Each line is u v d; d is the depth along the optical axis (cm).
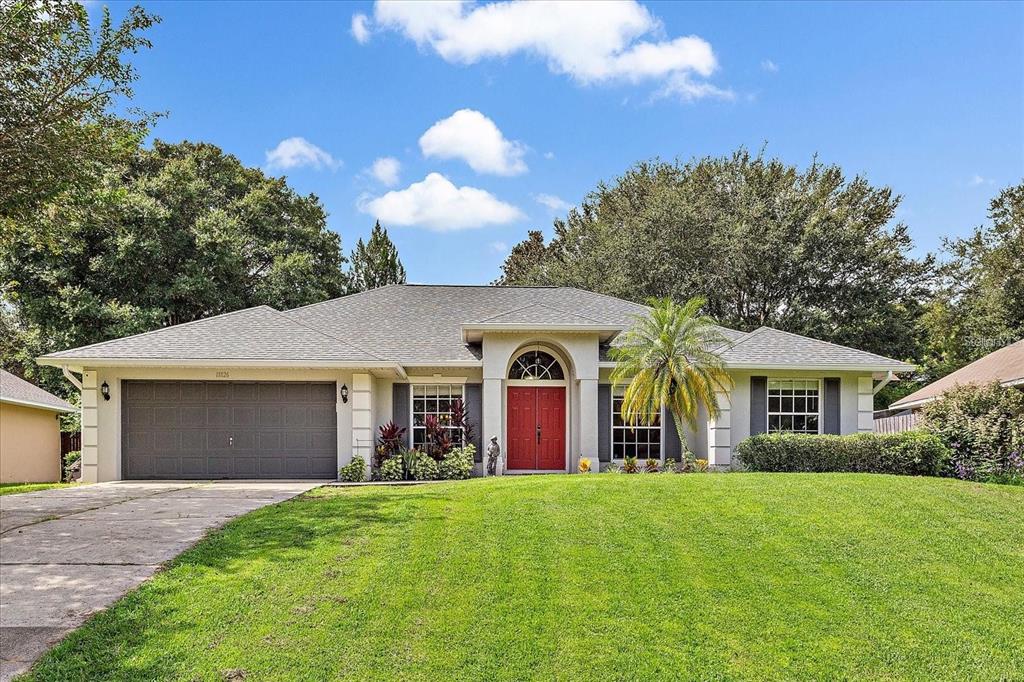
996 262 3170
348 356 1602
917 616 722
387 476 1619
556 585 759
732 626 689
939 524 983
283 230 3259
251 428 1662
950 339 3422
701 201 3450
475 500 1098
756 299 3438
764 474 1294
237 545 859
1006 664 640
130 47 1106
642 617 697
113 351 1585
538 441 1830
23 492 1374
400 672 589
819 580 795
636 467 1734
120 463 1639
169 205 2773
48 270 2483
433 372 1783
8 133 992
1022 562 869
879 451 1498
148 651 592
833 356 1773
